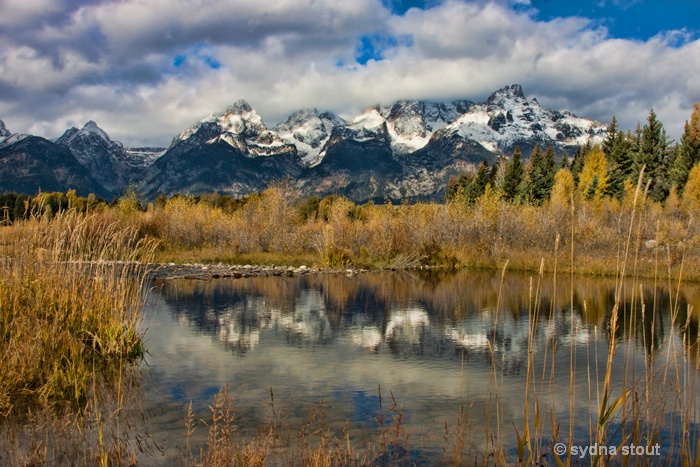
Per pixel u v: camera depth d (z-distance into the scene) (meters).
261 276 21.00
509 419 5.73
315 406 6.14
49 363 6.68
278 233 31.06
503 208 28.91
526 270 24.30
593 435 5.18
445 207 30.48
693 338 9.66
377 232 28.55
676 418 5.16
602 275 21.38
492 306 13.74
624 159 50.34
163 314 12.10
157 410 5.91
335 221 28.69
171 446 4.91
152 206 32.34
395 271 24.31
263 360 8.21
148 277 18.94
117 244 8.94
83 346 7.23
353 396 6.53
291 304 13.83
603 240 24.78
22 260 7.67
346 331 10.48
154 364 7.88
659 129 48.00
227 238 31.12
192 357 8.33
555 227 26.72
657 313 12.58
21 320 6.98
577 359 8.37
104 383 6.87
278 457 4.65
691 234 20.81
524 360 8.34
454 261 26.47
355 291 16.67
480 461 4.57
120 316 8.42
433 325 11.16
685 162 43.56
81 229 8.45
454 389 6.83
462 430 5.00
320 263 25.78
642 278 19.92
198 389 6.70
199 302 13.93
